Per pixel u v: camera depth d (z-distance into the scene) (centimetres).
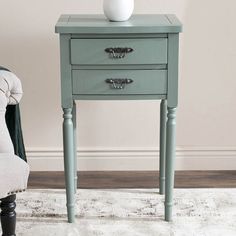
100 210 279
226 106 318
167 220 270
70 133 262
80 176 316
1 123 231
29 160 321
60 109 317
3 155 226
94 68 255
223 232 261
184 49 311
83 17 275
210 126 320
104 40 252
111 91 258
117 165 322
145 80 256
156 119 318
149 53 254
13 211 231
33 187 303
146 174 319
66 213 277
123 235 259
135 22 260
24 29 307
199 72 313
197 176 315
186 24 308
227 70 314
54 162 321
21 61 311
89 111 317
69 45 253
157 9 306
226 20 308
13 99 238
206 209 279
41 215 275
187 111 318
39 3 305
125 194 295
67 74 256
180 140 321
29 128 319
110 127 319
